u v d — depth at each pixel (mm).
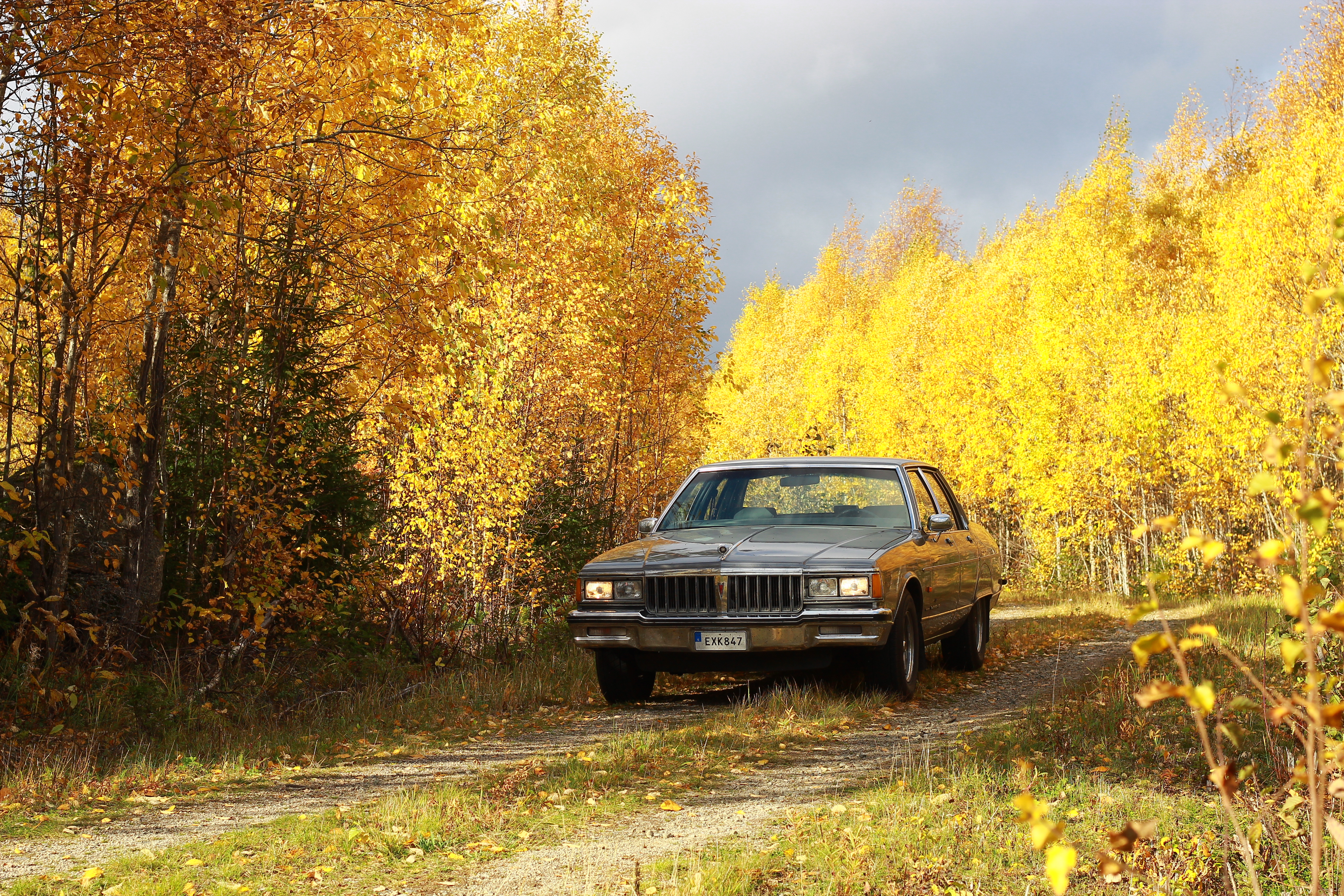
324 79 9312
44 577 8211
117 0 7691
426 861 4484
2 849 4719
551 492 12797
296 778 6316
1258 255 21844
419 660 10836
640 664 8406
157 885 4098
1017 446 30172
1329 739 2838
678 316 19906
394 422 10477
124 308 9922
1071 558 33406
